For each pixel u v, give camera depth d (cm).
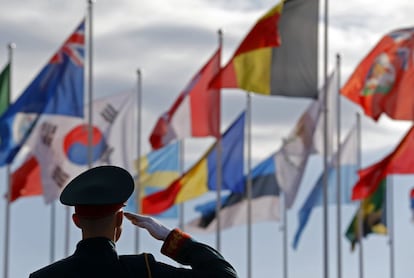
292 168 5494
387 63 4366
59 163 4878
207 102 4962
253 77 4084
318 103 5478
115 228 722
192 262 729
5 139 4616
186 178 5281
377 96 4378
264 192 6197
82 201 711
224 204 6244
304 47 4078
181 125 4975
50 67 4659
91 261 711
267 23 4059
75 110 4666
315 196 6175
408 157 4572
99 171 725
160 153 6294
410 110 4369
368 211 6444
